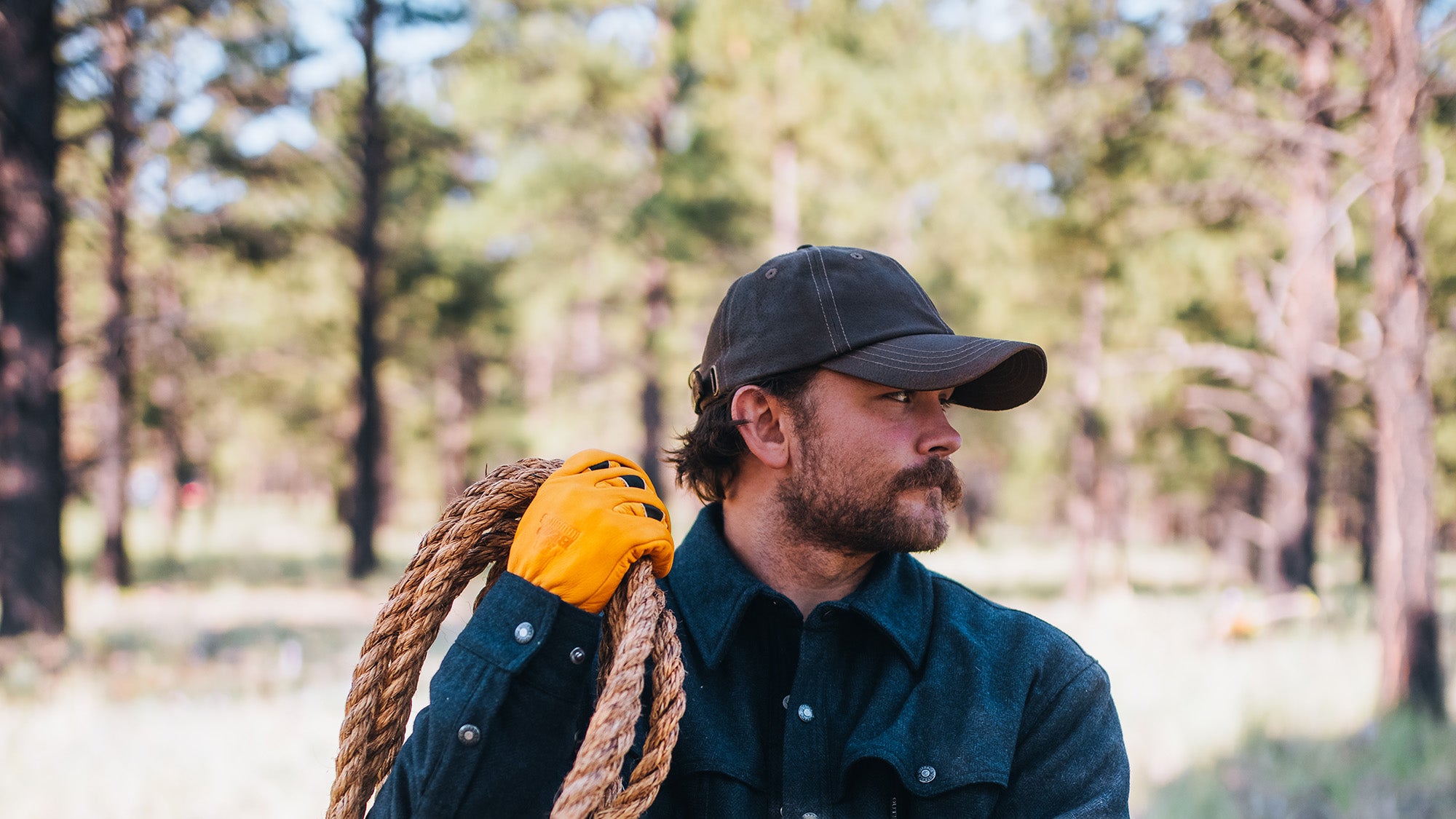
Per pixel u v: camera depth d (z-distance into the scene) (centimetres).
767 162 1498
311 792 507
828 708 120
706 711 121
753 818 116
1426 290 741
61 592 966
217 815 475
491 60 1595
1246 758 609
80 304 1662
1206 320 1478
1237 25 854
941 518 125
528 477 124
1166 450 2116
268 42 1302
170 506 2359
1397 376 741
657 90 1611
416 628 119
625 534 112
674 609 130
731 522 136
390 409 2958
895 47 1411
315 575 1691
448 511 124
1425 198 757
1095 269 1420
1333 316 1305
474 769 106
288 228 1530
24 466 952
